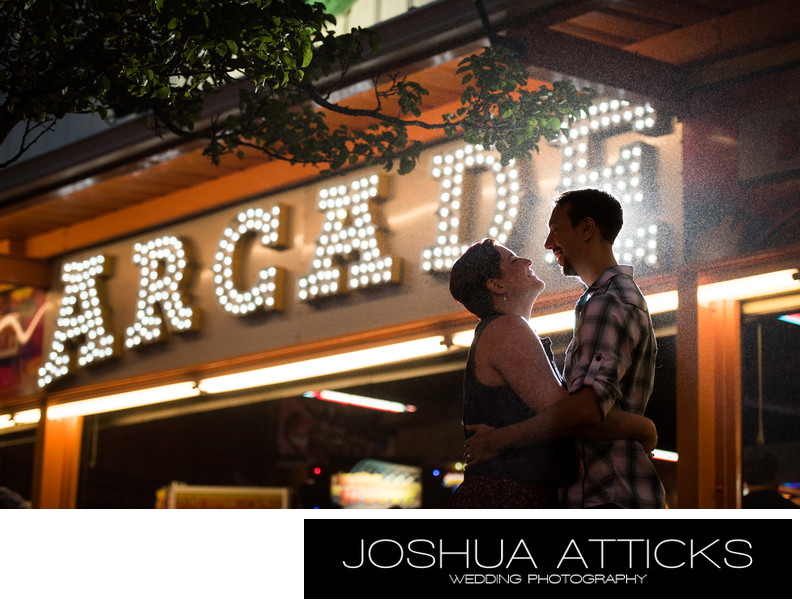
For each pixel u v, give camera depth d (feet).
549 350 10.23
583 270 9.92
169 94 15.94
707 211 20.83
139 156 28.58
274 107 19.67
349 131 27.40
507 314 9.73
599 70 20.17
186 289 32.71
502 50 17.20
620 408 9.34
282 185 30.55
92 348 35.01
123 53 15.11
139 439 54.49
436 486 43.16
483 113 17.30
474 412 9.46
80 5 15.99
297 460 54.34
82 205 34.55
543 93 17.16
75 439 37.11
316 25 16.88
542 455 9.25
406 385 43.96
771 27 19.90
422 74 23.67
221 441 56.29
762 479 20.15
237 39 15.10
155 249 33.63
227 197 31.81
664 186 21.50
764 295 20.29
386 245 27.53
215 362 31.68
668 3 19.49
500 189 24.35
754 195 20.26
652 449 9.43
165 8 14.52
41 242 37.40
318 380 30.71
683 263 20.90
